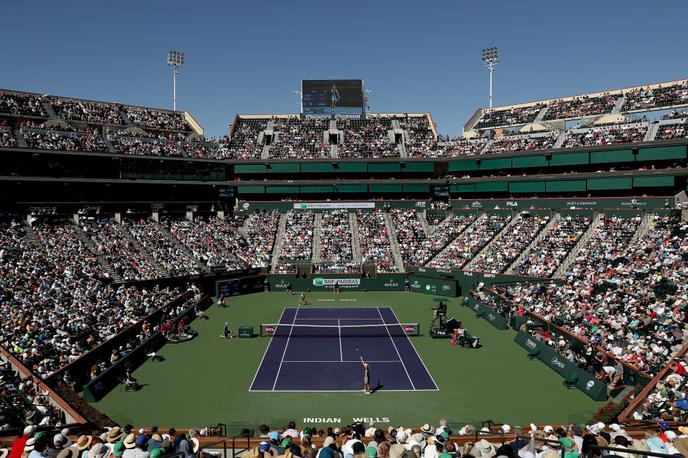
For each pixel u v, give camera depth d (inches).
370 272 2982.3
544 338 1695.4
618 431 735.1
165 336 1860.2
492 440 878.4
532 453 584.7
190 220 3174.2
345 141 3732.8
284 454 553.9
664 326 1480.1
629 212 2603.3
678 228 2261.3
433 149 3590.1
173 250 2755.9
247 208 3442.4
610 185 2790.4
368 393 1353.3
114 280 2250.2
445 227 3233.3
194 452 608.1
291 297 2731.3
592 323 1651.1
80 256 2305.6
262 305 2517.2
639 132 2819.9
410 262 3002.0
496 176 3284.9
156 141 3253.0
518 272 2568.9
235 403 1286.9
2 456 660.1
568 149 2933.1
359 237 3223.4
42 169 2691.9
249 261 2970.0
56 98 3127.5
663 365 1288.1
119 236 2669.8
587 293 1955.0
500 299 2206.0
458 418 1191.6
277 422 1155.3
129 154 2955.2
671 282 1787.6
